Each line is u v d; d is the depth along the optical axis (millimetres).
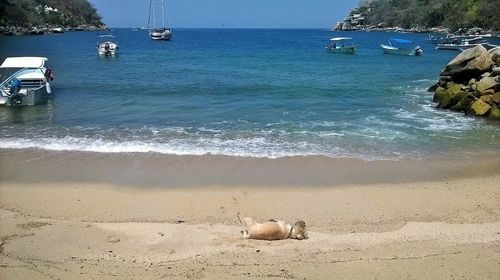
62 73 37188
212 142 16359
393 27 182250
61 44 83500
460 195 11688
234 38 133750
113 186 12219
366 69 45062
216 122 19594
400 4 190000
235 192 11812
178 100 25094
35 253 8156
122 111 21891
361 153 15328
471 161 14672
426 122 20031
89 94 26766
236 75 37656
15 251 8219
